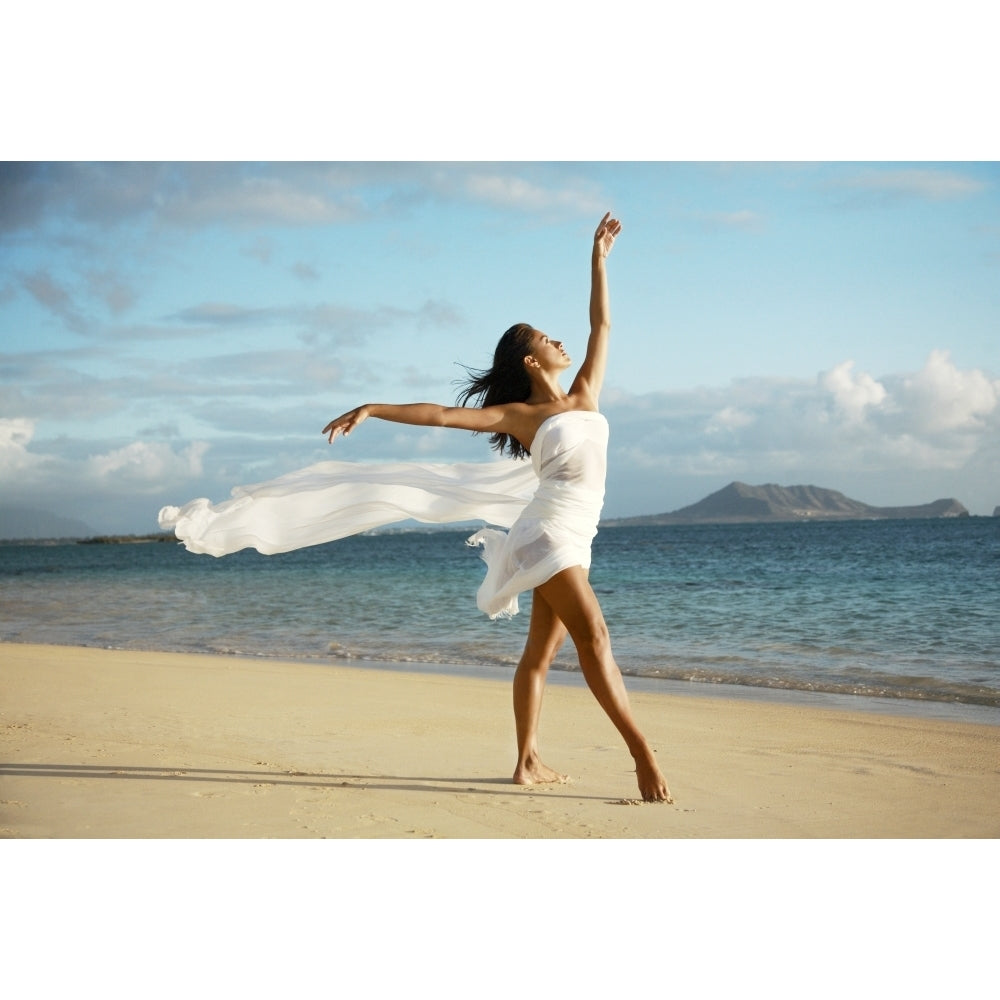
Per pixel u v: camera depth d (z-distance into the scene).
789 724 6.90
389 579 28.86
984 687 8.89
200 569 41.75
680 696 8.45
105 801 4.50
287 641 13.80
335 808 4.41
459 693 8.36
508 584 4.80
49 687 8.62
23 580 34.69
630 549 53.91
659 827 4.16
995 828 4.21
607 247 5.23
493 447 5.28
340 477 5.35
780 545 51.59
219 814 4.29
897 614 14.95
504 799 4.63
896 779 5.12
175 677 9.34
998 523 93.25
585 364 5.11
